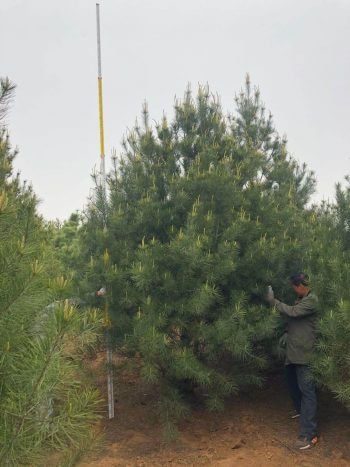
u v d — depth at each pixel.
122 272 5.03
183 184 5.46
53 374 2.46
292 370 5.50
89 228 5.71
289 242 5.45
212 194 5.43
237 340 4.87
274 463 4.57
